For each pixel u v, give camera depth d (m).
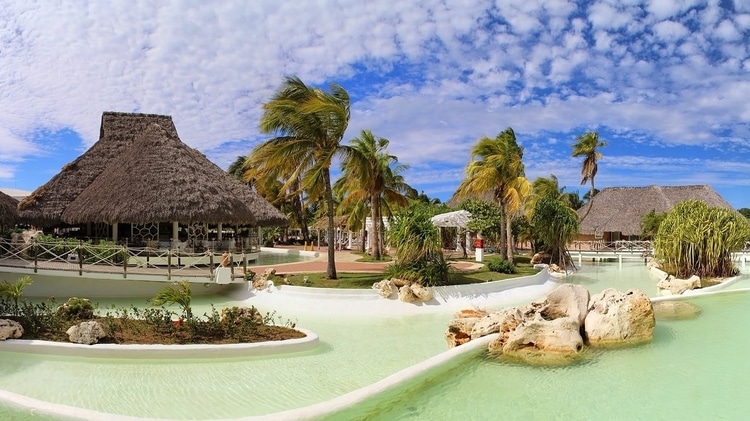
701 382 8.27
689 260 21.95
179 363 9.23
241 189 28.52
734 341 10.87
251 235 31.75
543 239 27.41
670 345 10.56
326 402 6.87
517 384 8.20
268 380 8.48
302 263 25.88
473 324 11.00
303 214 52.59
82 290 17.14
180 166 23.11
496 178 24.05
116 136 28.48
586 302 11.36
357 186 28.05
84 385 8.02
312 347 10.57
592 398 7.54
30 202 24.17
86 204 22.55
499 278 19.22
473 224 32.94
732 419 6.78
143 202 21.23
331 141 18.11
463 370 8.93
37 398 7.46
